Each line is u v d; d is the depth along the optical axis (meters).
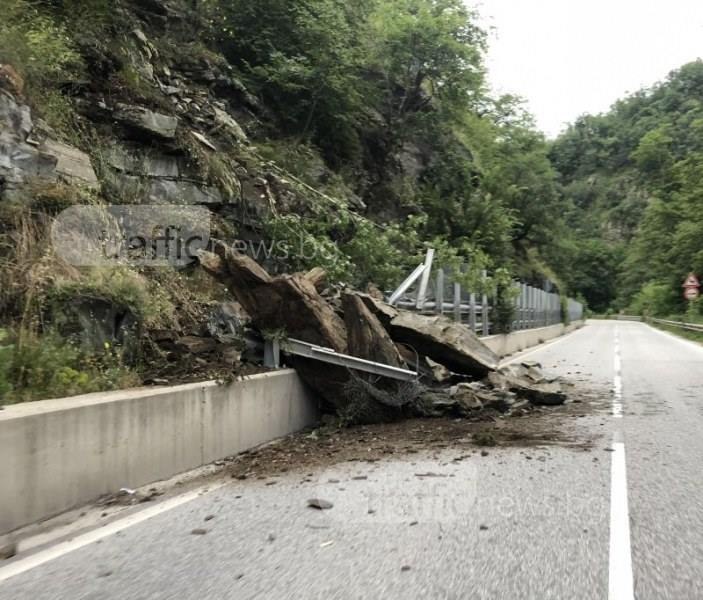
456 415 10.05
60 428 5.46
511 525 5.12
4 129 8.66
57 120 10.33
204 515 5.50
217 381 7.60
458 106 31.00
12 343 6.82
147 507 5.72
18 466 5.08
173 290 10.82
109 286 8.52
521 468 6.93
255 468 7.20
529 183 45.19
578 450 7.73
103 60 12.21
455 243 31.14
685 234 51.06
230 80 18.53
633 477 6.49
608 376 16.05
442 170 33.12
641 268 71.50
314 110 22.31
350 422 9.70
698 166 52.09
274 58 20.23
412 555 4.52
